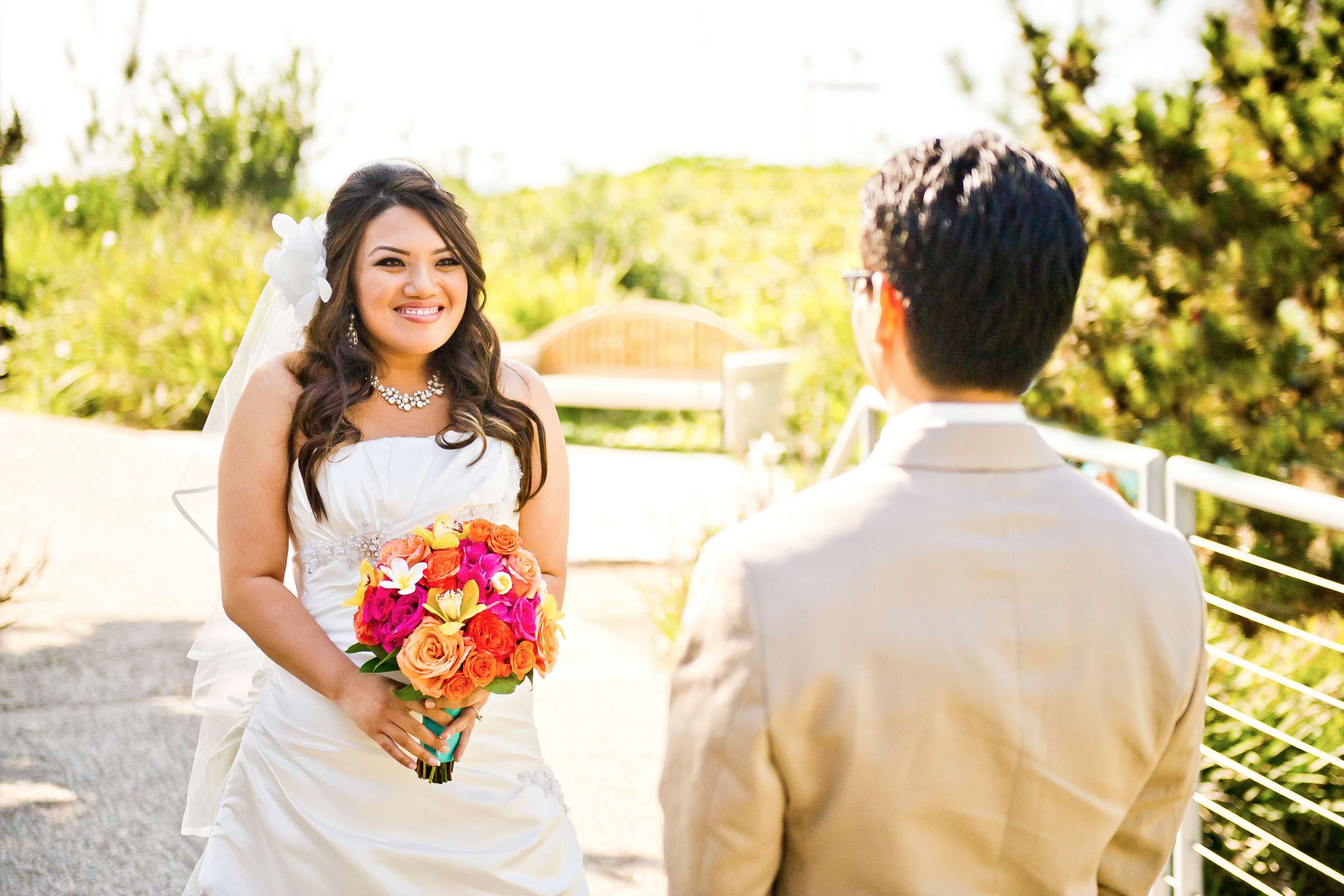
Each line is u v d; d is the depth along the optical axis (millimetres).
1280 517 4078
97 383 9305
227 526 2266
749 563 1186
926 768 1182
